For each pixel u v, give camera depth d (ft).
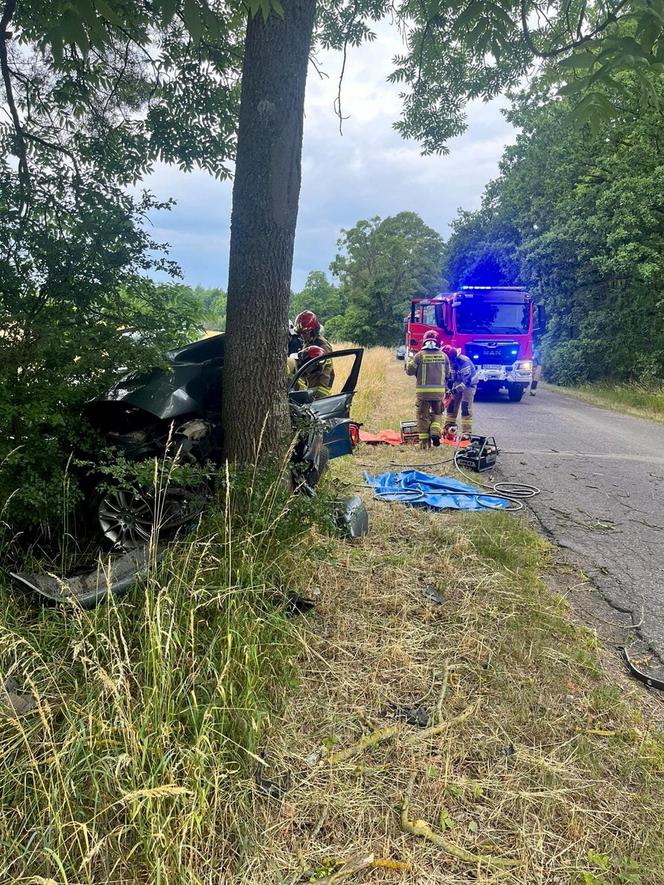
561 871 6.00
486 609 11.00
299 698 8.31
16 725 6.11
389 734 7.66
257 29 10.62
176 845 5.53
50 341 10.31
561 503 19.22
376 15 18.45
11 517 10.55
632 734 8.03
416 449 27.09
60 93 13.78
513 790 6.93
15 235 11.32
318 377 19.49
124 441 12.07
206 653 7.60
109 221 12.07
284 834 6.27
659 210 50.85
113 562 10.48
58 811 5.47
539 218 73.00
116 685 6.34
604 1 9.14
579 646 10.21
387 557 13.02
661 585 13.05
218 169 15.89
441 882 5.84
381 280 217.56
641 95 8.24
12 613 8.89
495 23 9.46
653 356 55.72
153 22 10.43
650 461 26.50
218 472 10.95
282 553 10.50
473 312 49.70
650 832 6.48
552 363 72.23
